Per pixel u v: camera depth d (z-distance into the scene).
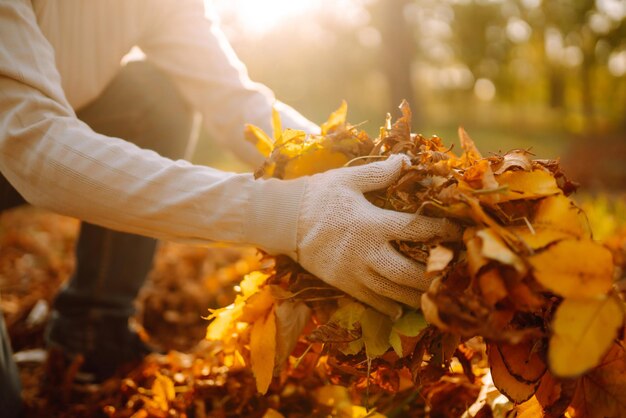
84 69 1.05
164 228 0.84
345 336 0.80
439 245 0.72
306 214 0.80
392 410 0.97
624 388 0.74
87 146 0.83
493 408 0.86
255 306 0.86
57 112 0.86
